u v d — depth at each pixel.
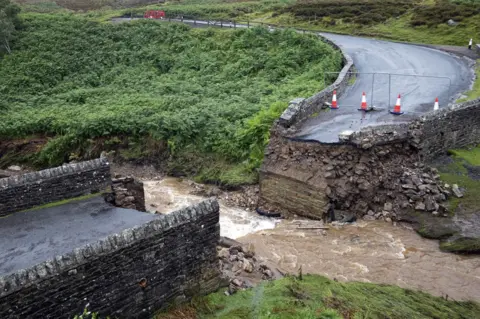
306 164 16.97
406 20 40.91
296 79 26.98
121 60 36.12
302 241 15.02
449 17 38.84
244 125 22.02
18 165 25.84
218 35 36.56
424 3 44.97
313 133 17.81
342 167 16.52
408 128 17.58
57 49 37.34
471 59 29.81
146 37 38.44
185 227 8.56
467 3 41.62
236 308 8.98
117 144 24.64
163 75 33.31
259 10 51.62
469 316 10.83
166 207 18.64
